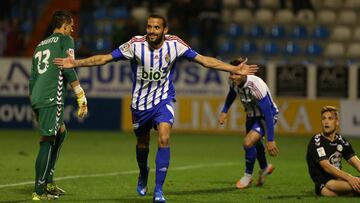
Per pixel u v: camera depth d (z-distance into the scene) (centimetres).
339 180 2669
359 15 7431
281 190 2959
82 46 6744
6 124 6334
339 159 2703
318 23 7356
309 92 6044
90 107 6288
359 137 5997
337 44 7181
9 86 6303
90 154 4500
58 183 3123
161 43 2486
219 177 3428
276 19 7356
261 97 2878
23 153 4459
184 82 6212
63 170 3631
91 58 2473
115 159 4216
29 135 5831
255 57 7156
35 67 2581
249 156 2992
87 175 3431
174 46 2494
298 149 5025
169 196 2764
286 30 7306
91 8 7188
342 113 6012
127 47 2484
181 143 5388
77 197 2698
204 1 6838
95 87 6269
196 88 6197
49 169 2669
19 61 6272
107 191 2886
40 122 2547
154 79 2497
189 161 4206
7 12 7225
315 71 6019
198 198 2711
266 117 2877
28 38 7219
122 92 6259
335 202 2559
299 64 6038
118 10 7462
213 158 4397
